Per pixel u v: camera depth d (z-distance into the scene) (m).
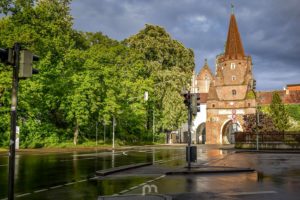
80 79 48.84
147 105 64.56
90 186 13.31
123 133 62.94
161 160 26.42
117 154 34.50
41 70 45.16
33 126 45.31
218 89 80.00
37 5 50.91
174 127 66.56
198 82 119.12
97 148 47.09
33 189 12.58
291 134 46.28
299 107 80.31
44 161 25.41
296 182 14.13
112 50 63.78
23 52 8.54
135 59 65.62
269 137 47.50
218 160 26.59
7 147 42.50
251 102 76.12
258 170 18.91
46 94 46.22
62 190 12.36
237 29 81.75
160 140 71.19
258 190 12.15
